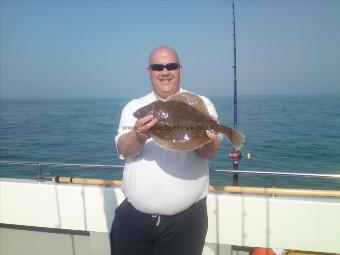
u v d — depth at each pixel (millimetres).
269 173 3201
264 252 3186
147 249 2680
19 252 4098
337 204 3107
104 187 3617
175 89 2721
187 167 2535
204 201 2709
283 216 3223
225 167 12039
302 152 16469
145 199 2520
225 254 3402
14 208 3826
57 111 58125
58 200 3701
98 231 3629
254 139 20078
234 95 4914
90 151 19000
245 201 3279
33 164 3811
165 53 2641
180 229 2568
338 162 14562
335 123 27562
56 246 4000
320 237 3174
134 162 2604
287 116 35000
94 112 54594
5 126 31406
